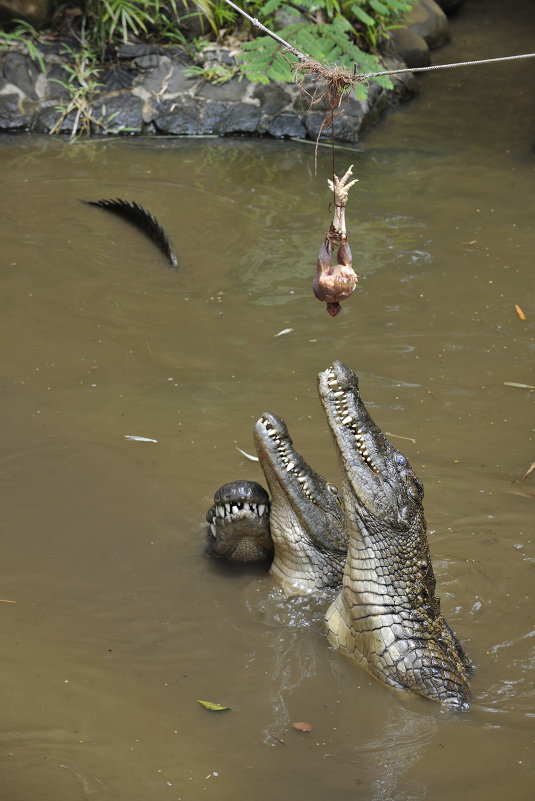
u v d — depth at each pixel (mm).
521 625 8875
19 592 8938
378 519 8016
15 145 21781
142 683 7750
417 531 8211
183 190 19453
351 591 8180
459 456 11555
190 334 14328
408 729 7395
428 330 14445
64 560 9523
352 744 7168
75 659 7992
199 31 24125
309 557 9266
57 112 22672
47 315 14734
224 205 18781
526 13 31750
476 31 30297
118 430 11883
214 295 15500
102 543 9844
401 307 15102
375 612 8008
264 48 20531
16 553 9562
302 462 9266
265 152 21609
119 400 12586
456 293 15547
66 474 10969
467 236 17578
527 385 13047
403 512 8102
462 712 7660
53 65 23250
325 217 18328
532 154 21547
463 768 6898
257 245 17203
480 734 7344
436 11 28891
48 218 18094
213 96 22922
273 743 7102
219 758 6867
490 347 13984
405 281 15906
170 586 9250
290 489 9047
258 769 6777
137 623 8633
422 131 23000
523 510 10609
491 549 9961
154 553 9750
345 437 8125
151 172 20391
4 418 12031
